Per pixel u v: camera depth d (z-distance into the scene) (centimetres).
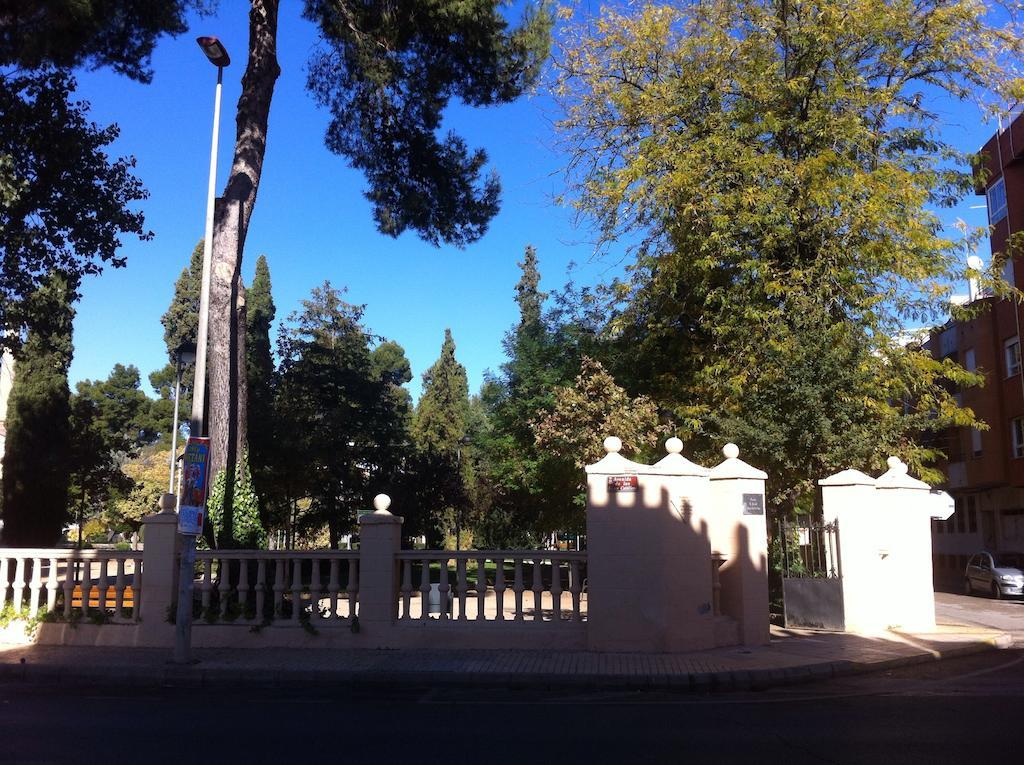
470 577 2745
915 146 1923
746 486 1334
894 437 1755
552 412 2103
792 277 1753
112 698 966
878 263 1739
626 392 1958
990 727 780
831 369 1625
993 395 3303
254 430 2886
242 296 1631
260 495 3020
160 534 1294
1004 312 3234
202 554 1294
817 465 1673
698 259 1795
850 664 1116
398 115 1942
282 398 3130
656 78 1969
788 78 1881
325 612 1315
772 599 1747
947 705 896
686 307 1984
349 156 2031
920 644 1318
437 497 3353
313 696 978
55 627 1304
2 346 1656
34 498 2811
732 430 1647
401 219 2038
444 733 768
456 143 1989
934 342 3834
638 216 1909
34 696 983
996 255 1961
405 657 1162
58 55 1537
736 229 1764
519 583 1257
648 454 1912
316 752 692
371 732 773
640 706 907
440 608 1267
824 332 1675
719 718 834
